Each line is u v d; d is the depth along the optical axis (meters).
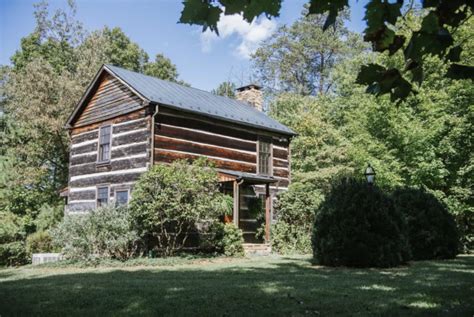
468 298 5.43
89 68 23.64
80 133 17.59
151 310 4.78
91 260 11.38
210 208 12.89
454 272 8.52
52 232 12.38
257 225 17.33
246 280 7.39
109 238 11.98
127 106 15.36
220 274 8.49
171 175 12.64
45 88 21.83
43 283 7.34
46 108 21.61
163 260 11.62
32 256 14.20
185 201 12.81
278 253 15.38
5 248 14.25
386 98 17.16
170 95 15.69
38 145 22.39
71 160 17.77
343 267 9.76
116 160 15.40
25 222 16.73
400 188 12.70
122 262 11.41
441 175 16.66
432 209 12.05
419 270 8.99
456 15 2.23
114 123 15.83
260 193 17.69
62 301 5.38
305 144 23.09
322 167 23.28
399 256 9.80
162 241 13.62
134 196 12.58
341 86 27.95
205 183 13.22
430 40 2.28
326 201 10.41
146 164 13.97
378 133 18.27
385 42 2.39
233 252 13.62
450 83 17.20
